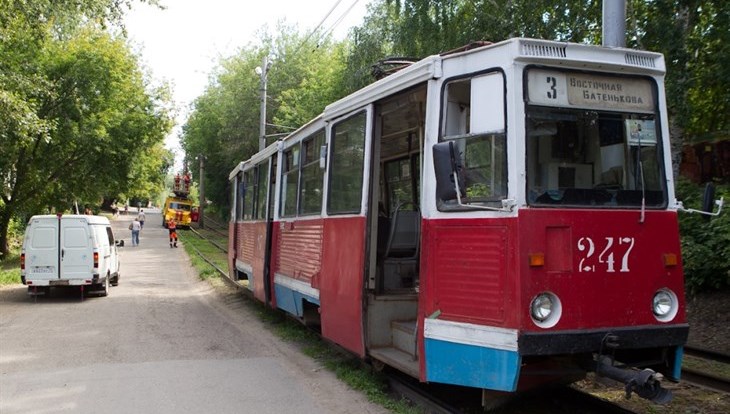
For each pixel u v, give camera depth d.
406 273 7.77
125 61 26.89
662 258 5.50
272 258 11.34
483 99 5.43
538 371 5.46
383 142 8.53
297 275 9.62
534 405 6.34
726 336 9.70
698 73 12.38
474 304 5.30
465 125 5.68
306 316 9.61
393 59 8.40
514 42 5.22
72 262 15.62
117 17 17.08
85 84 25.11
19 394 7.10
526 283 4.98
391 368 7.56
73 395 7.05
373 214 7.23
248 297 15.70
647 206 5.54
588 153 5.39
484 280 5.24
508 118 5.19
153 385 7.48
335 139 8.33
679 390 6.93
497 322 5.10
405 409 6.30
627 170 5.55
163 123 28.70
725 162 14.30
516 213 5.05
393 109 7.27
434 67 5.83
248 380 7.71
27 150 25.33
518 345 4.91
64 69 24.72
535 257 5.01
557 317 5.04
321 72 36.88
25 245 15.50
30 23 16.78
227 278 19.92
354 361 8.48
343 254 7.62
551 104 5.30
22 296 16.69
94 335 10.85
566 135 5.33
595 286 5.19
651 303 5.39
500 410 6.21
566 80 5.41
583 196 5.30
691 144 14.88
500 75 5.31
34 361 8.78
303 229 9.42
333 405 6.68
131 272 23.78
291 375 7.99
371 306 7.14
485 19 15.33
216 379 7.76
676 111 12.07
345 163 7.88
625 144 5.57
